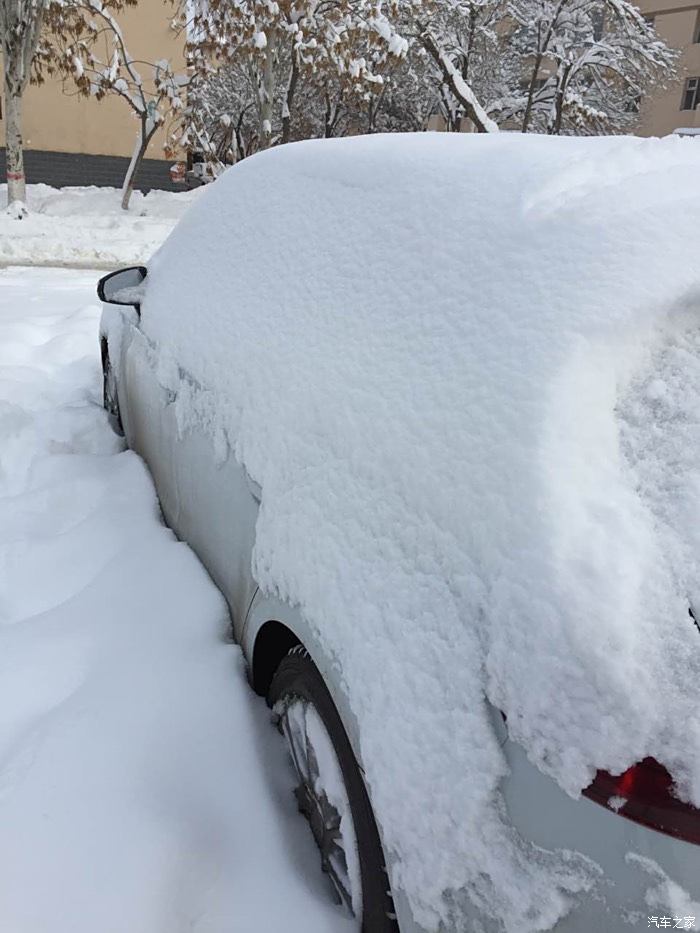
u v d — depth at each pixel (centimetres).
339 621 150
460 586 127
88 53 1603
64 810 168
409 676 130
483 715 117
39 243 1326
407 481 144
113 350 391
